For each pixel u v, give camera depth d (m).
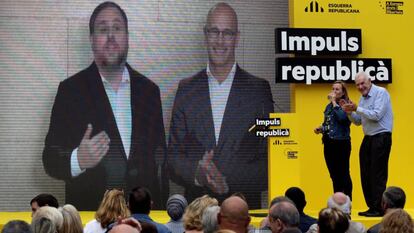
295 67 13.34
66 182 14.92
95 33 15.03
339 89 11.87
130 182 15.06
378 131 11.41
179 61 15.25
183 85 15.23
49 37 14.93
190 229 6.98
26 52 14.87
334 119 11.98
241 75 15.35
